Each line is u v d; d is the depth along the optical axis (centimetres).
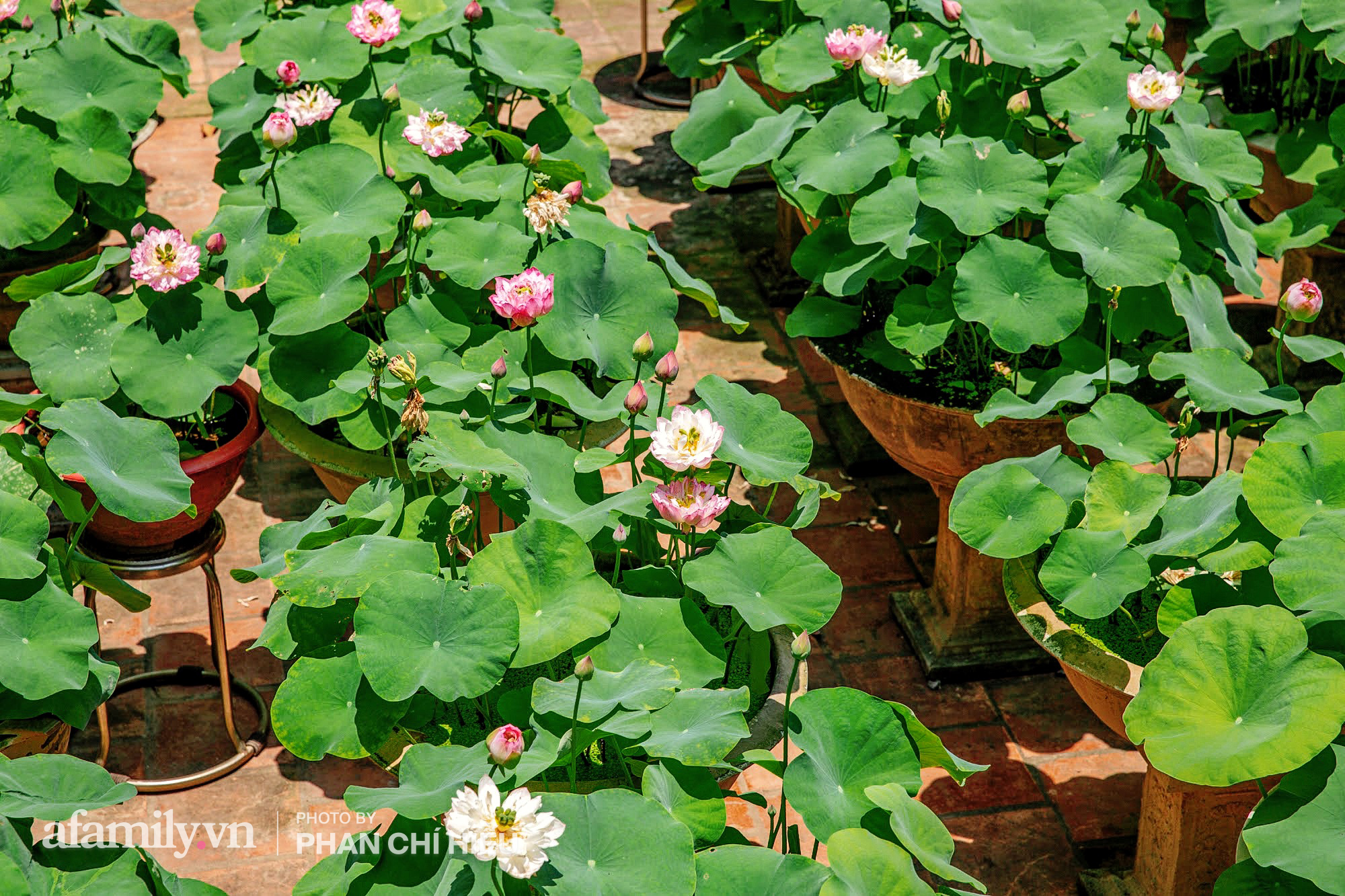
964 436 304
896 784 196
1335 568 217
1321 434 239
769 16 439
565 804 186
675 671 218
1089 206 296
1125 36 358
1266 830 189
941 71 346
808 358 467
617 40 715
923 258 319
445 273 301
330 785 313
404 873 185
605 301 284
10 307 395
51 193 353
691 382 454
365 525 245
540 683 209
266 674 345
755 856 184
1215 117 425
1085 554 248
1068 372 299
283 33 378
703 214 552
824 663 349
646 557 259
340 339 291
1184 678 209
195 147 595
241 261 304
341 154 316
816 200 343
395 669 206
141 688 339
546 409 309
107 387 289
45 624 231
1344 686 195
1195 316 295
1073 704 336
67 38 382
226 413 324
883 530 394
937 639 344
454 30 387
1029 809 307
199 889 204
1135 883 279
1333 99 416
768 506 257
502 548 222
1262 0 387
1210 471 411
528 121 611
